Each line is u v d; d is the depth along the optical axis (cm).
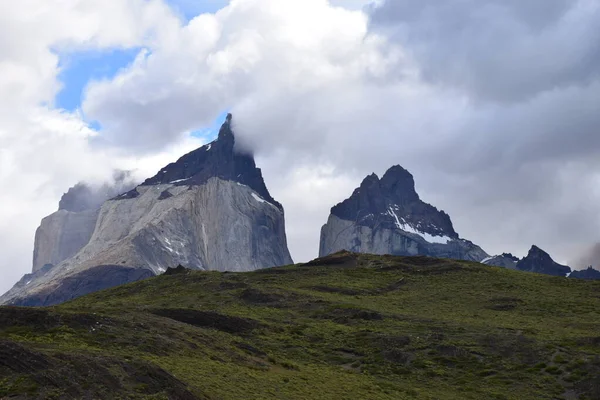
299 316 12081
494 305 12631
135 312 9800
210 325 10575
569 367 9038
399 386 8669
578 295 13238
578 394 8488
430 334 10581
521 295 13312
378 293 14025
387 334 10581
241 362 8362
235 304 13000
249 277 15438
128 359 6800
